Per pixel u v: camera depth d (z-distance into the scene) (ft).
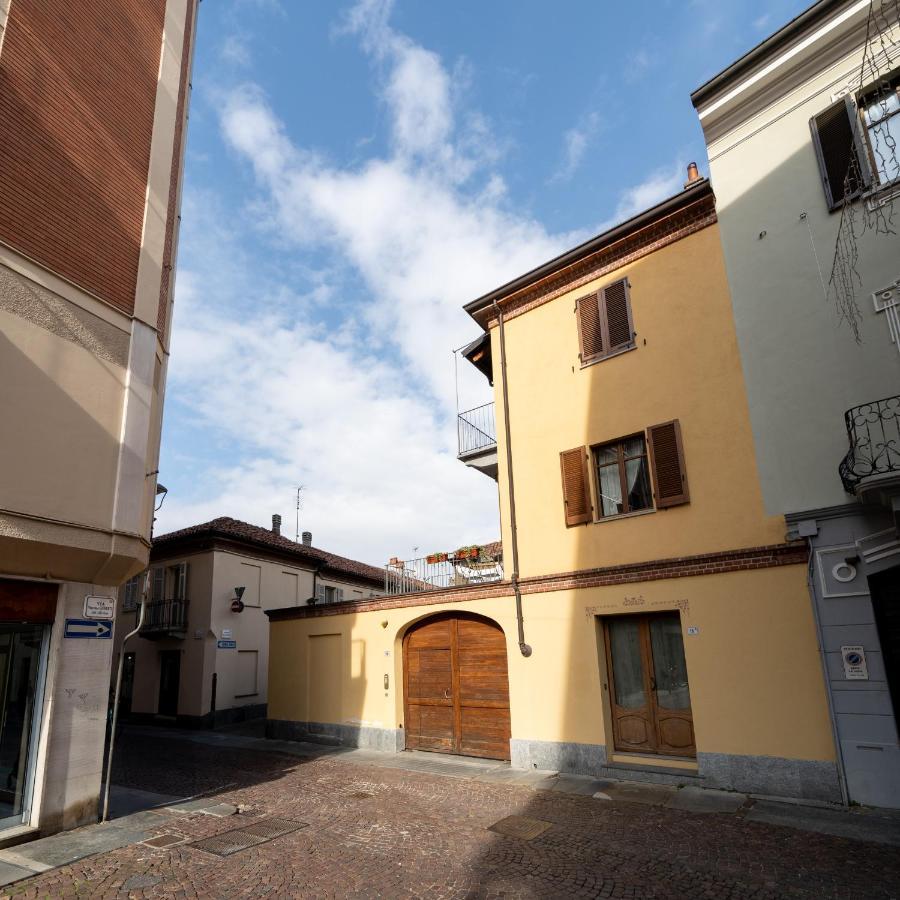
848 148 29.86
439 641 42.19
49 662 25.16
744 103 33.86
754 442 30.53
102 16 30.22
